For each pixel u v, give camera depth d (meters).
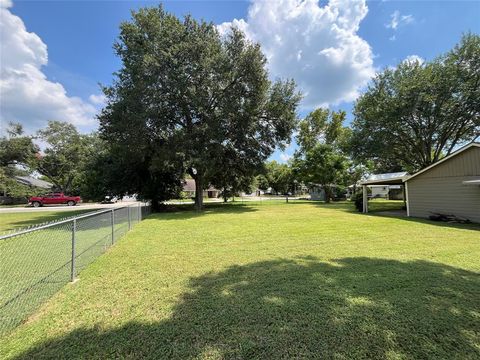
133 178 17.67
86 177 19.38
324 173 26.14
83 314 2.78
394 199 33.00
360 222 10.22
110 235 6.71
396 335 2.30
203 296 3.22
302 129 33.72
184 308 2.89
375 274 3.96
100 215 6.42
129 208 8.95
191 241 6.71
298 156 33.41
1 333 2.41
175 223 10.55
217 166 17.83
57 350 2.15
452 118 17.08
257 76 16.16
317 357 2.02
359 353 2.06
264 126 18.05
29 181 36.97
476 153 9.84
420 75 17.03
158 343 2.24
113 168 17.20
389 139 18.78
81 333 2.40
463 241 6.39
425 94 16.44
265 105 17.41
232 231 8.31
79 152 34.31
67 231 5.16
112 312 2.82
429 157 18.42
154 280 3.82
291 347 2.15
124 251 5.61
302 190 55.25
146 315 2.74
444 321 2.53
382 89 18.80
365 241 6.52
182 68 14.90
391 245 6.03
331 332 2.36
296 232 7.99
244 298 3.14
